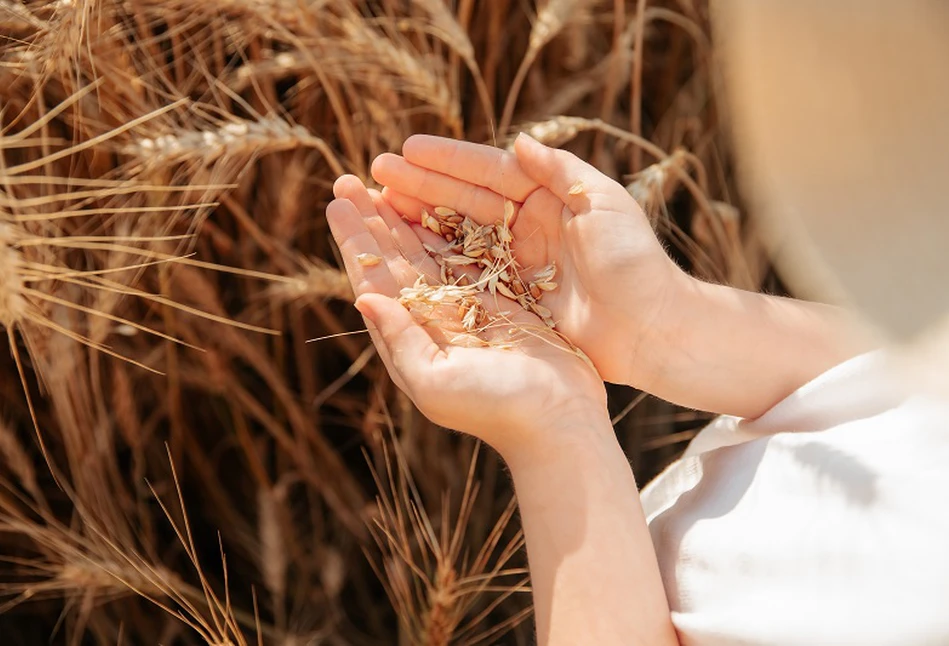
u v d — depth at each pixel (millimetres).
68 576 952
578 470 751
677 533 767
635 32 1090
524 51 1111
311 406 1095
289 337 1106
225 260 1062
